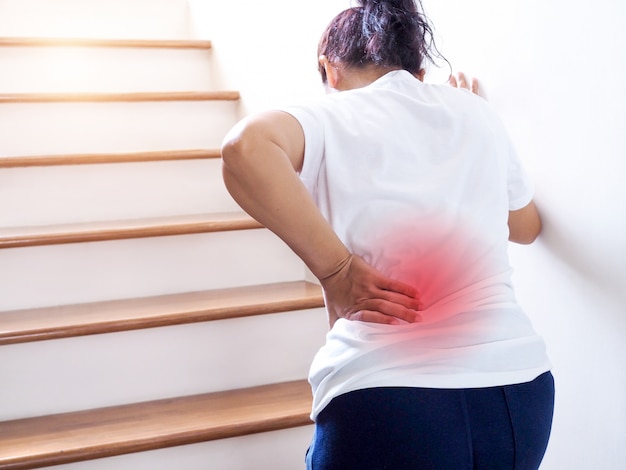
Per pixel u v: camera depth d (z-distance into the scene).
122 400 2.03
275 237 2.44
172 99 2.83
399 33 1.28
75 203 2.50
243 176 1.08
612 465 1.40
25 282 2.20
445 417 1.07
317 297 2.17
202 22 3.30
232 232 2.39
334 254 1.13
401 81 1.24
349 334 1.15
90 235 2.21
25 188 2.45
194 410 1.96
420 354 1.10
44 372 1.97
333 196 1.16
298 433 1.93
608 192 1.34
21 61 2.89
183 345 2.07
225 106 2.95
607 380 1.39
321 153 1.17
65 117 2.73
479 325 1.12
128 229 2.24
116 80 3.04
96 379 2.01
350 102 1.20
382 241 1.14
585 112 1.38
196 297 2.25
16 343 1.92
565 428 1.53
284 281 2.47
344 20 1.31
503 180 1.22
